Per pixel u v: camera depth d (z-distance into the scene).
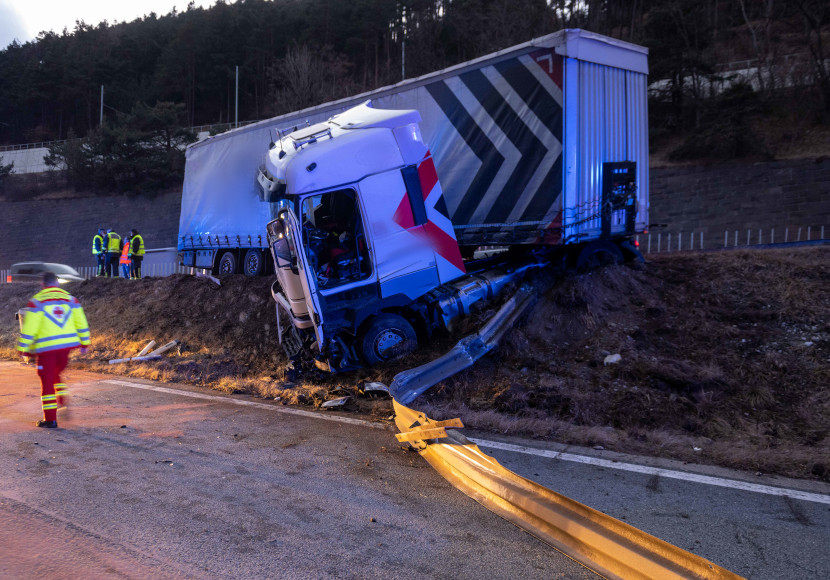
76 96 77.69
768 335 6.73
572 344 7.33
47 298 5.79
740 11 38.62
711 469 4.65
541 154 7.96
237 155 12.70
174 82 74.50
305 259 6.68
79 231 46.44
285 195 6.89
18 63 88.12
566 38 7.59
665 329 7.23
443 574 2.95
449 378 6.89
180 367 8.72
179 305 11.09
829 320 6.70
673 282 8.27
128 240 16.92
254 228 12.06
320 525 3.52
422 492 4.09
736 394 5.95
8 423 5.89
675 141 29.25
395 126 7.52
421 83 9.31
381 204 7.29
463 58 39.59
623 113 8.48
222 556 3.10
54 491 3.99
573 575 2.96
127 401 7.08
